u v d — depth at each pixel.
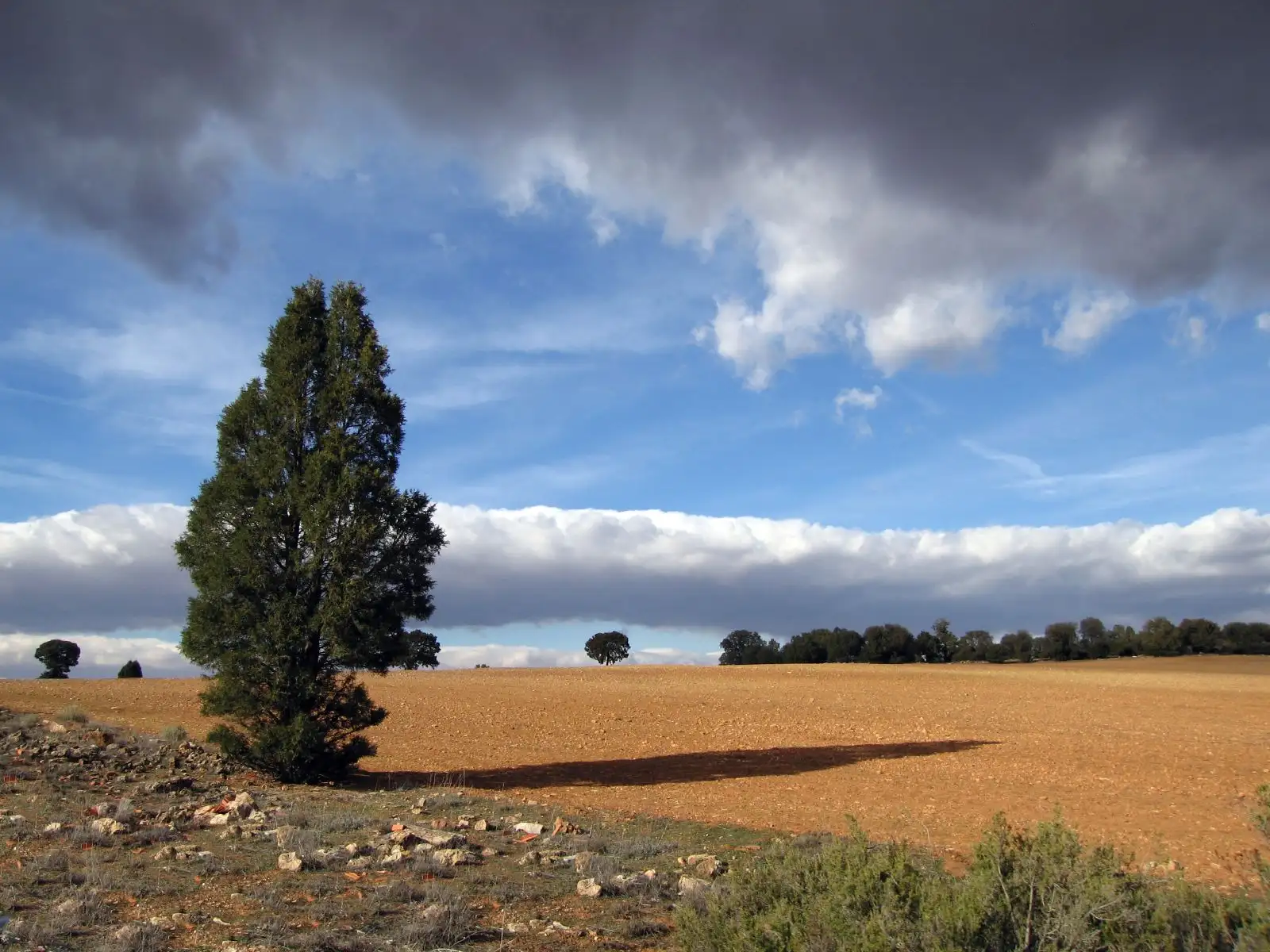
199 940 7.37
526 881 10.17
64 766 18.09
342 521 20.91
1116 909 5.61
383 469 21.97
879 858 6.06
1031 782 22.25
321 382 22.44
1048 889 5.78
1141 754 28.05
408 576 21.61
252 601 20.62
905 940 5.42
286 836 11.80
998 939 5.59
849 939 5.59
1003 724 38.81
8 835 11.32
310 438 22.05
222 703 20.17
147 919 7.87
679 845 13.45
